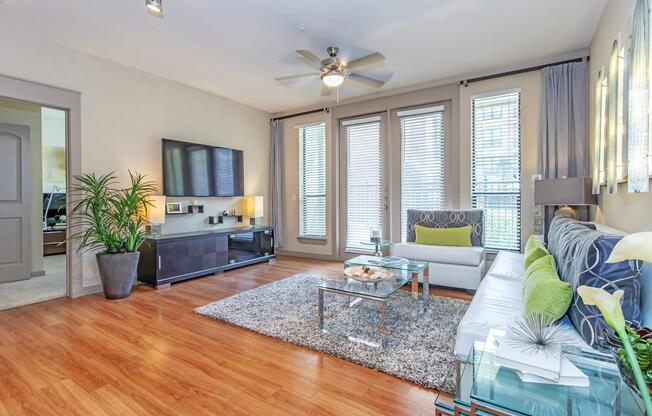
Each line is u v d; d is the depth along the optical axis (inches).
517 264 117.6
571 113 143.6
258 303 130.3
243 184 217.9
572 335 57.0
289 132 239.8
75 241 141.5
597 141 120.7
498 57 149.9
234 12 112.5
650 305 54.5
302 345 94.1
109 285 136.9
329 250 223.6
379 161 205.5
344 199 219.9
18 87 124.7
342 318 114.0
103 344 95.5
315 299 135.4
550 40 134.2
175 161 175.8
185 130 184.9
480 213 162.4
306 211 235.1
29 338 99.5
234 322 110.8
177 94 180.9
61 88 136.3
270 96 206.5
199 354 89.5
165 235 167.2
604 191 115.3
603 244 57.9
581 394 42.2
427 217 173.5
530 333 51.3
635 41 71.1
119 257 137.3
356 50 141.3
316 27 122.5
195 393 72.1
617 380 43.4
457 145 176.4
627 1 83.1
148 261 155.4
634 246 25.6
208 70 163.9
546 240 135.7
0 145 165.6
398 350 89.9
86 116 144.4
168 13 113.3
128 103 159.2
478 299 83.3
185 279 164.6
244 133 223.3
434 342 94.7
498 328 64.8
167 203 175.6
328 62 127.5
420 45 137.6
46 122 260.1
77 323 111.4
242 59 150.6
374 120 204.7
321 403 68.5
